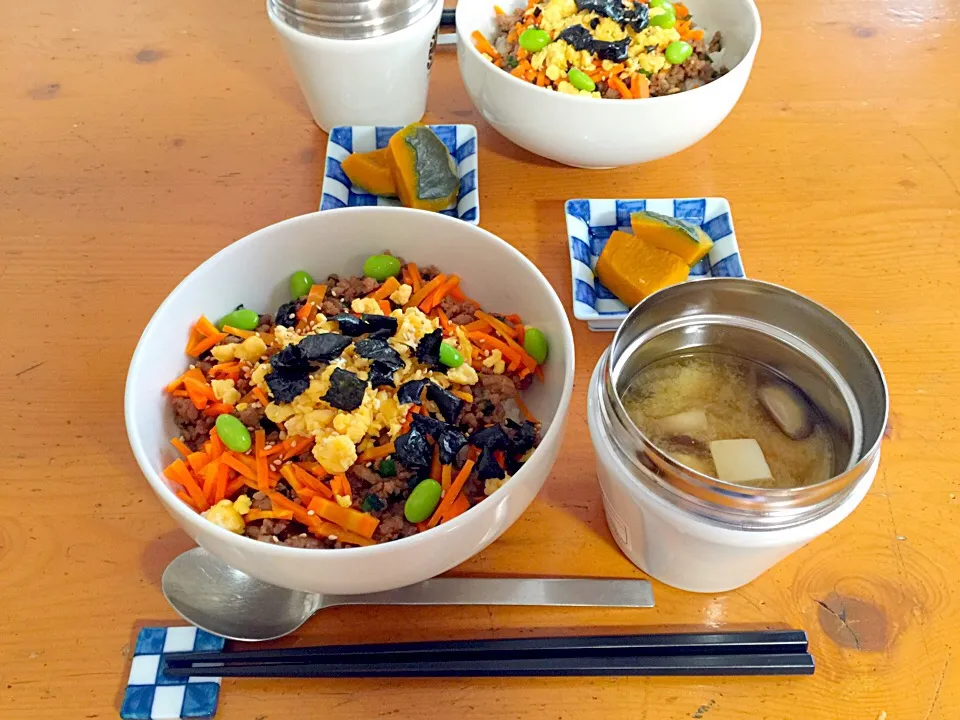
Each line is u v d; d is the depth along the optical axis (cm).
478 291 36
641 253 38
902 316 38
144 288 39
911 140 46
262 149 46
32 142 46
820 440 28
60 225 42
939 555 30
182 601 29
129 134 46
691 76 45
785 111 48
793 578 30
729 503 24
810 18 54
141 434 28
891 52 51
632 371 30
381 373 30
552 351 32
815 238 41
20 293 39
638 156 42
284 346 32
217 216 42
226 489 30
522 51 44
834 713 27
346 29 41
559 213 43
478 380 33
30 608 29
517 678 28
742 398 29
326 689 27
